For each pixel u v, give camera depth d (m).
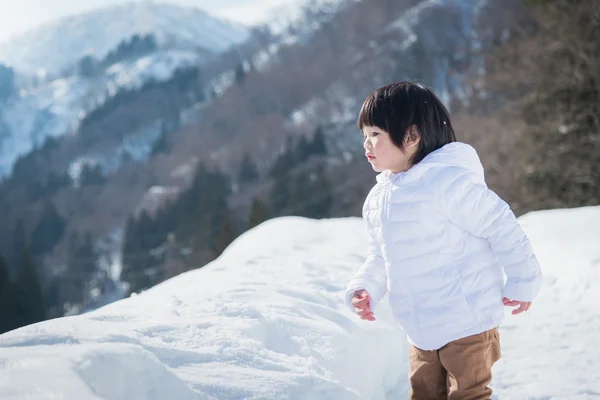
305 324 2.60
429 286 2.02
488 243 2.05
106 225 69.94
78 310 58.97
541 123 16.41
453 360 1.99
